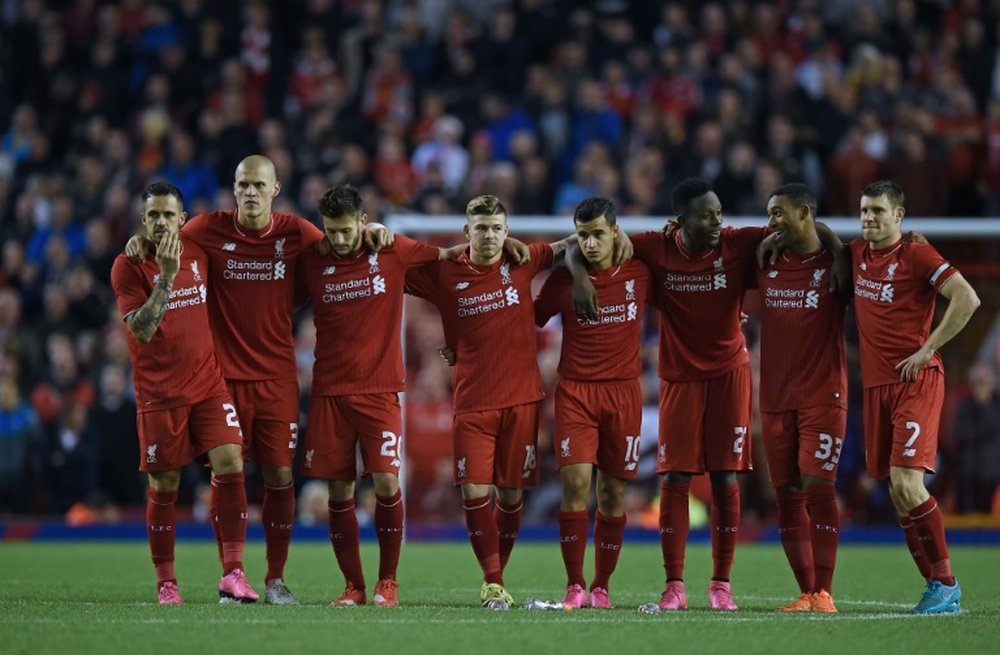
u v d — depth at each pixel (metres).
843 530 61.75
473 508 35.53
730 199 72.06
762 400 36.22
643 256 36.38
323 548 58.66
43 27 89.50
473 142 78.62
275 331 36.19
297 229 36.28
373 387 35.72
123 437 66.44
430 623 30.62
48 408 67.69
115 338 68.81
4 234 81.56
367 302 35.72
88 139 84.06
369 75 83.69
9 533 64.69
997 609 35.75
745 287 36.59
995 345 60.72
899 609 36.09
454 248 36.31
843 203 71.94
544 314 36.56
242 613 32.31
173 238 34.28
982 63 80.06
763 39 82.06
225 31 86.75
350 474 36.06
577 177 75.25
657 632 29.61
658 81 79.19
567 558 35.72
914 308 34.84
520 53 83.38
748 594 40.41
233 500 35.50
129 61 87.81
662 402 36.56
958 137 73.81
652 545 60.81
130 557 53.31
